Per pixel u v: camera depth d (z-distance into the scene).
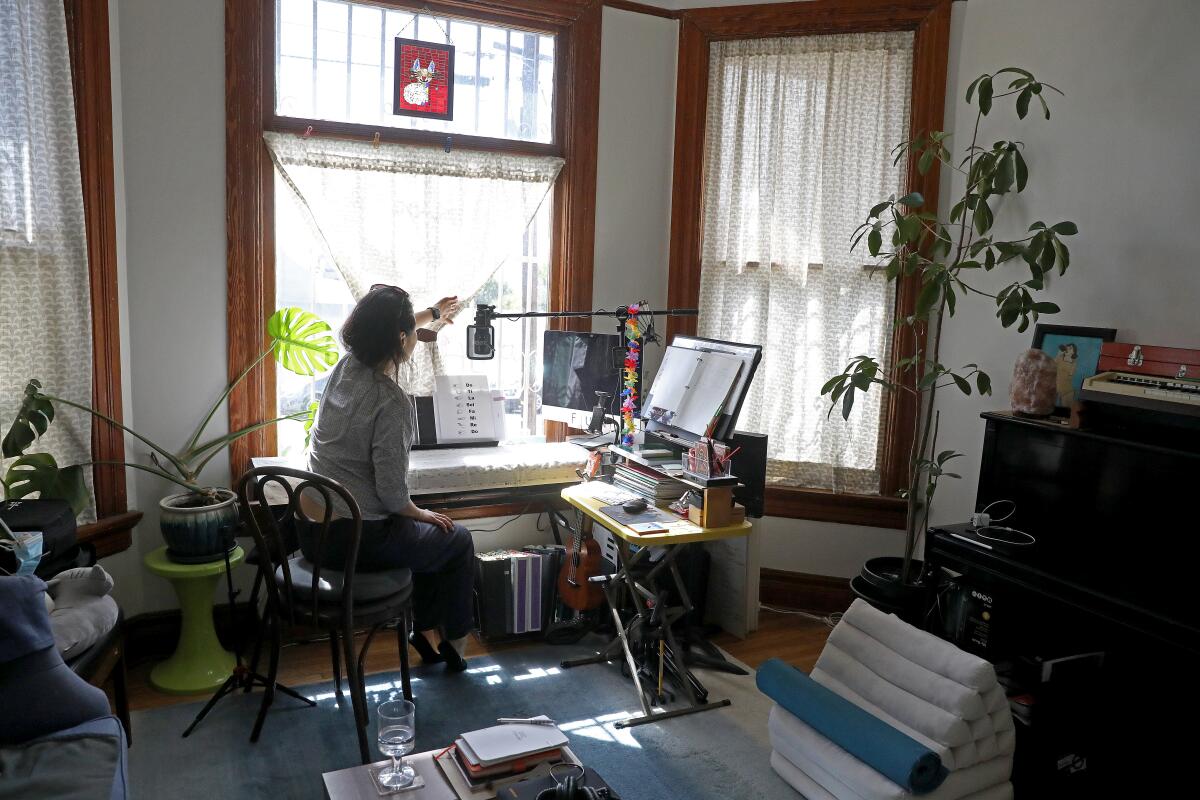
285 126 3.17
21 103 2.56
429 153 3.35
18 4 2.53
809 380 3.63
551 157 3.54
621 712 2.77
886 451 3.58
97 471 2.89
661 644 2.86
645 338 3.18
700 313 3.75
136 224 2.95
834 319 3.56
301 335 3.04
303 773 2.37
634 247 3.73
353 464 2.56
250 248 3.11
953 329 3.37
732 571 3.38
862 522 3.62
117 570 2.99
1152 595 2.21
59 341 2.74
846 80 3.48
